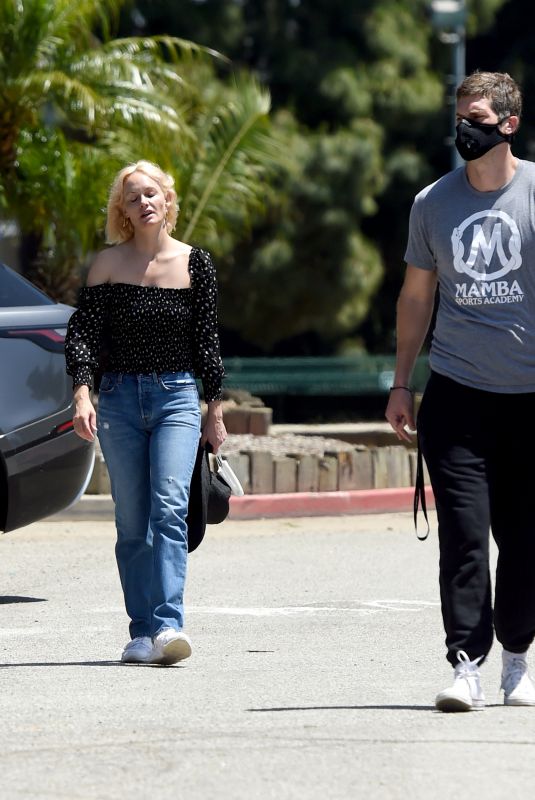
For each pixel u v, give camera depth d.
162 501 13.90
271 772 9.61
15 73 32.72
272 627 17.17
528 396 11.43
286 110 63.19
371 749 10.23
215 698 12.51
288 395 70.62
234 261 63.22
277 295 63.19
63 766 9.82
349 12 65.56
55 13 33.00
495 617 11.90
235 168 39.28
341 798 8.99
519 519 11.60
